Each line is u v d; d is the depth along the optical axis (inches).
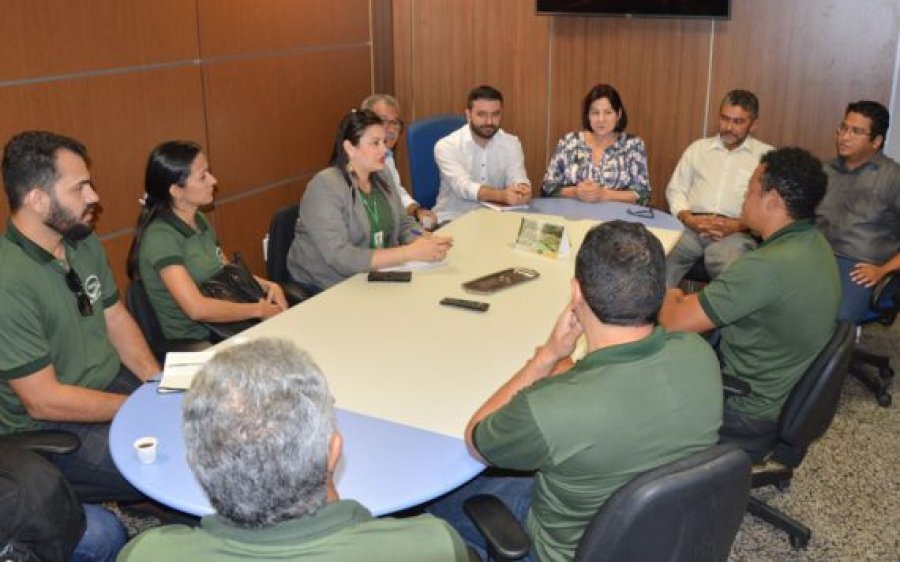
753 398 96.3
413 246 120.2
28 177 86.9
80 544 75.3
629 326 60.6
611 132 167.3
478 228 139.9
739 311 91.2
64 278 91.7
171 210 114.0
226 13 168.7
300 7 188.7
